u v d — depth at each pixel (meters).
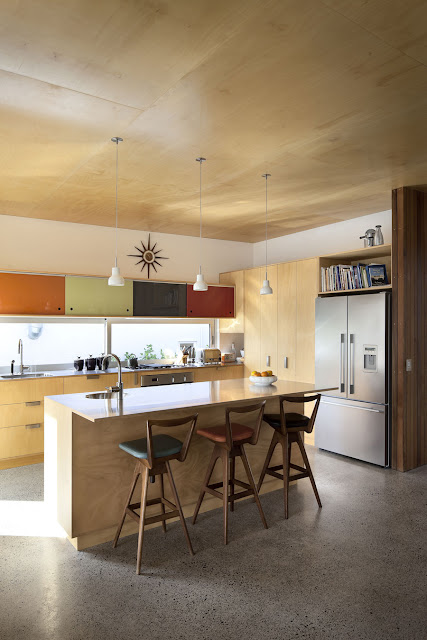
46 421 3.46
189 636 2.11
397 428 4.58
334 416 5.11
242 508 3.63
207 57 2.20
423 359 4.77
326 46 2.12
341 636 2.11
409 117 2.89
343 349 5.02
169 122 2.92
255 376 4.24
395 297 4.59
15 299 5.06
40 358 5.59
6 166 3.70
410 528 3.26
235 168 3.81
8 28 1.97
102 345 6.08
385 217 5.39
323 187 4.41
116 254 6.24
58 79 2.39
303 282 5.68
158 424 2.72
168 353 6.68
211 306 6.70
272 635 2.12
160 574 2.65
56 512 3.23
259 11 1.86
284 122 2.94
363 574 2.65
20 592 2.46
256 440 3.32
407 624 2.20
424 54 2.19
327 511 3.56
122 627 2.17
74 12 1.87
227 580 2.58
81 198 4.69
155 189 4.39
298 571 2.68
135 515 2.83
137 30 1.98
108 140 3.20
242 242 7.48
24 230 5.55
